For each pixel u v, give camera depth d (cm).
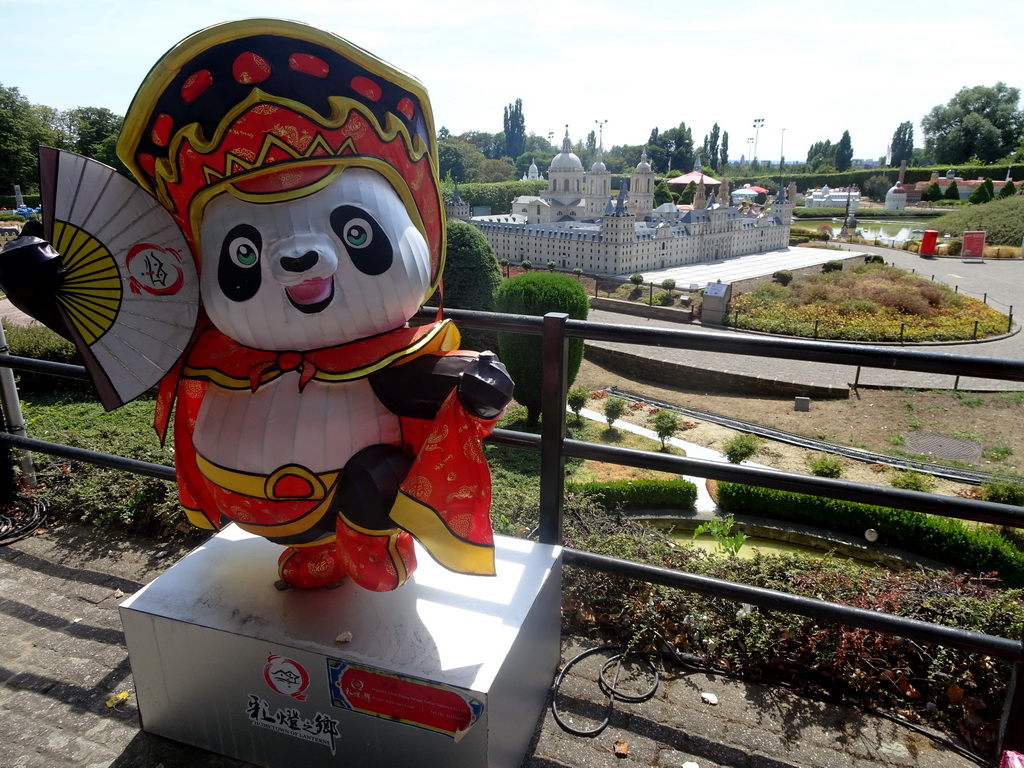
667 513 1103
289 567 246
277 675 226
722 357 2133
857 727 265
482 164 8869
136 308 204
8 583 356
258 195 192
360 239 199
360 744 225
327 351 209
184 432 241
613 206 4284
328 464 205
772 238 5588
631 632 311
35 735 258
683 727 263
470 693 204
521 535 438
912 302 2923
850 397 1838
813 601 257
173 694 246
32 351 1102
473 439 202
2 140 4888
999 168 7931
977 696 280
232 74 180
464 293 1642
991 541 927
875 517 1009
